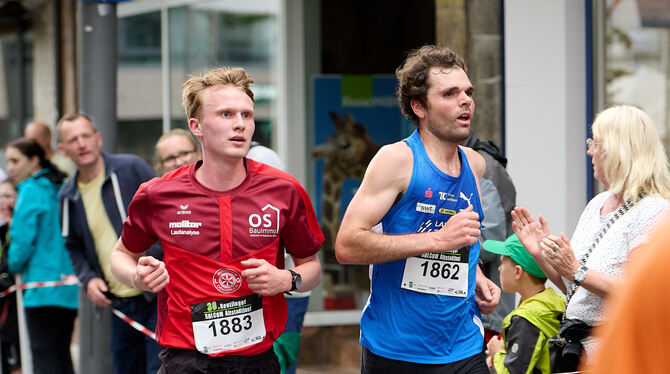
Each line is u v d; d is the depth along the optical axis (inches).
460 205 258.1
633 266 73.7
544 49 444.5
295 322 372.8
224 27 634.8
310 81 616.7
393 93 633.6
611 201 266.8
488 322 336.2
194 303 249.6
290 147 603.5
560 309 286.7
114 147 454.3
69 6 808.9
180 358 252.7
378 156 254.5
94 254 420.5
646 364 71.0
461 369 259.6
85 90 451.5
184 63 665.6
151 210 253.8
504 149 463.2
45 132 570.3
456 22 474.3
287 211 255.9
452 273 256.8
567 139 439.2
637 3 445.4
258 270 239.1
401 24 668.1
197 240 249.4
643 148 254.5
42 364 490.0
